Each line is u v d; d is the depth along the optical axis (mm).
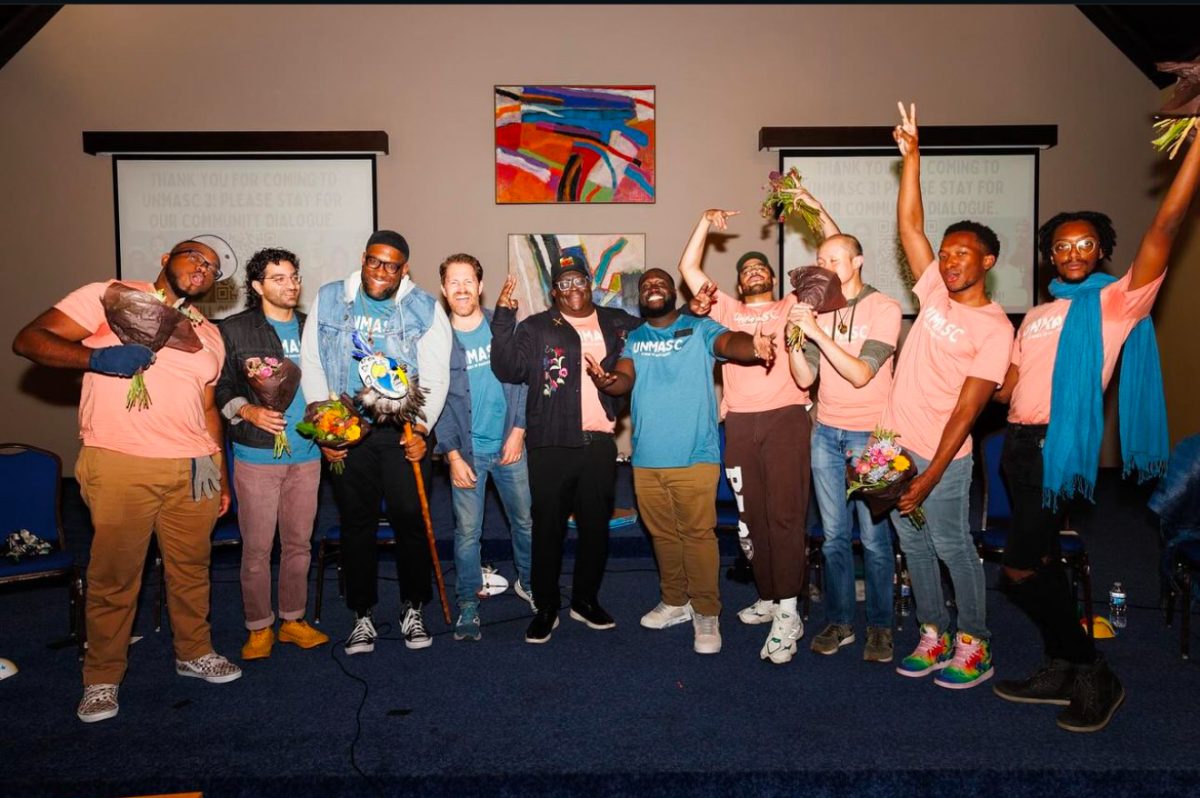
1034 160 7031
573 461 3344
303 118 7039
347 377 3160
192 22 6984
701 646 3227
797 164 7047
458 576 3467
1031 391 2674
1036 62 7055
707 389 3207
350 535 3229
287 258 3180
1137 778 2277
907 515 2803
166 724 2646
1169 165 6973
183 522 2908
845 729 2559
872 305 3084
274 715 2705
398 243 3125
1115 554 4656
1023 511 2643
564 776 2291
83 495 2754
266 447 3162
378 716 2691
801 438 3156
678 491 3203
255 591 3203
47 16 6914
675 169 7094
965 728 2559
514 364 3295
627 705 2756
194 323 2922
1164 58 6750
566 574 4504
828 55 7070
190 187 7016
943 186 7051
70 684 3021
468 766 2350
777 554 3111
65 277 7035
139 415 2713
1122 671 3031
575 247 7113
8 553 3338
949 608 3738
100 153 6902
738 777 2285
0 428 7047
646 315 3240
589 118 7066
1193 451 3457
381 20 7031
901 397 2840
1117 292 2518
